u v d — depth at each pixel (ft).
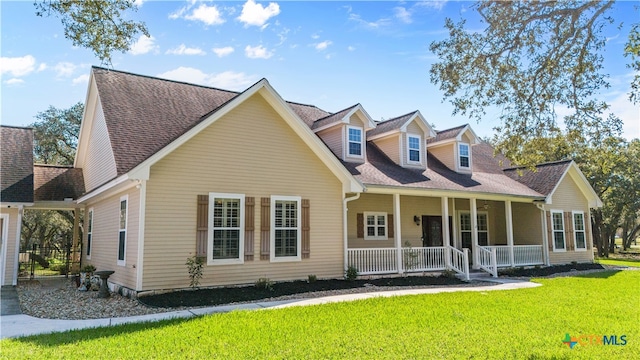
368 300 33.50
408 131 57.82
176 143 35.06
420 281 46.44
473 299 34.42
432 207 61.26
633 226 144.87
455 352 19.88
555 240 66.80
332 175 45.78
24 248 94.89
